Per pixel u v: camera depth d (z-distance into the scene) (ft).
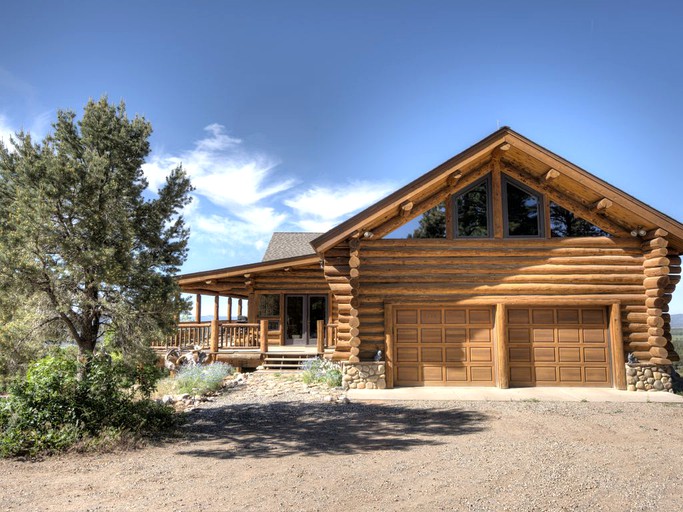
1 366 28.78
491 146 42.91
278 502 18.26
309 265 66.49
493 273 44.93
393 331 45.37
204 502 18.25
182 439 28.35
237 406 38.52
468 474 21.49
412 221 46.09
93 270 29.53
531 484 20.22
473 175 46.26
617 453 24.85
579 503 18.22
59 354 30.76
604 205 43.01
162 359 58.39
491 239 45.57
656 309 43.78
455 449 25.73
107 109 32.78
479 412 35.45
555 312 45.42
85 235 29.84
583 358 44.91
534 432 29.58
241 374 53.98
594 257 45.01
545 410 36.06
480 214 46.34
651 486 19.99
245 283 68.03
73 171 28.86
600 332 45.19
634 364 43.50
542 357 45.06
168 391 44.21
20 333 29.68
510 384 44.78
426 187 42.73
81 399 27.89
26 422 25.68
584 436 28.55
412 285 44.80
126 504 18.03
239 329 63.82
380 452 25.29
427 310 45.83
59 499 18.54
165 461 23.77
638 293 44.83
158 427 30.53
